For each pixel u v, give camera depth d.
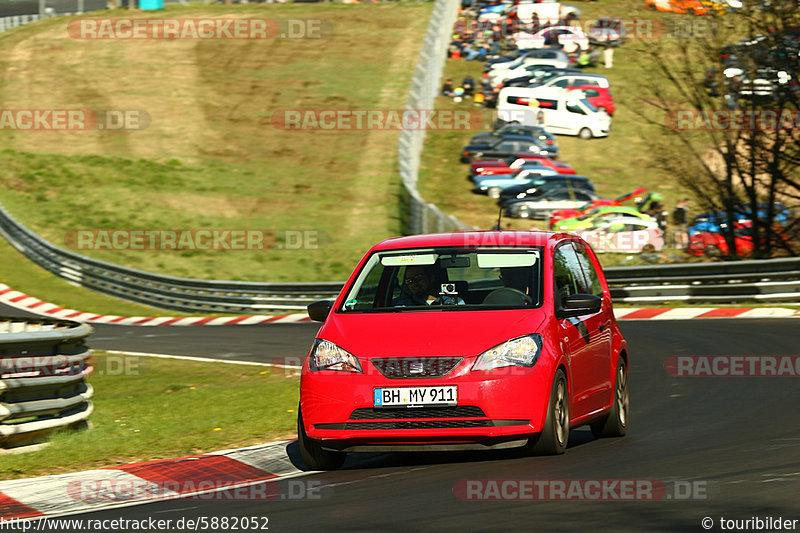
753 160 98.94
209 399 44.94
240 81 195.38
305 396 27.02
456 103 165.88
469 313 27.86
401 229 133.50
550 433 26.81
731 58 100.88
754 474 23.80
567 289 30.09
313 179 156.00
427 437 26.20
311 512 22.31
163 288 110.31
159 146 170.50
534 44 173.62
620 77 164.62
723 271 76.38
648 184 134.38
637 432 32.69
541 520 20.12
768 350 51.34
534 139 138.00
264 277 123.94
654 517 19.92
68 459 29.92
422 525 20.28
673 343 56.94
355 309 29.08
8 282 120.38
